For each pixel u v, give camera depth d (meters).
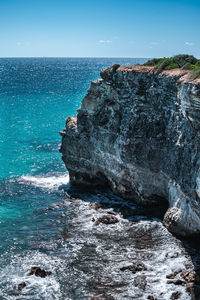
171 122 31.06
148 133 33.41
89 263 25.48
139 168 34.19
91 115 40.44
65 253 27.00
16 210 35.34
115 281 23.22
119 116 37.47
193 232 27.47
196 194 24.98
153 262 25.23
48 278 23.84
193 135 26.64
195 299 20.83
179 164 28.59
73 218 33.22
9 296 22.06
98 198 38.22
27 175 46.84
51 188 41.81
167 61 33.59
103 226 31.20
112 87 38.03
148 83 34.03
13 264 25.59
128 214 33.25
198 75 24.86
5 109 97.12
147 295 21.58
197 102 22.66
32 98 120.62
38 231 30.75
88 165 41.06
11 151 58.19
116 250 27.17
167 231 29.69
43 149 59.91
